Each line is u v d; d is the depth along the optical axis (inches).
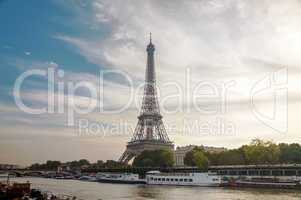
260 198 7342.5
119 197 7618.1
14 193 5846.5
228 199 7185.0
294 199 7155.5
